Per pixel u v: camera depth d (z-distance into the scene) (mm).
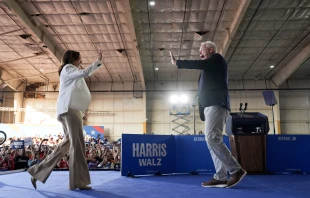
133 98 19094
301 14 10734
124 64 16000
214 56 2537
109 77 18500
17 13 9648
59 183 2699
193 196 1891
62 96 2406
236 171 2348
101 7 10070
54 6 10031
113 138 18656
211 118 2420
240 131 3820
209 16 10727
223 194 1986
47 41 12445
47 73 17484
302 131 18141
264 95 5137
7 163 7070
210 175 3766
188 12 10461
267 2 9953
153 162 3875
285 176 3471
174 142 4109
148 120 18812
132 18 9938
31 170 2316
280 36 12609
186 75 18297
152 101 19047
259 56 14984
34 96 18875
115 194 1993
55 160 2350
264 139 3768
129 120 18844
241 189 2262
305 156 3885
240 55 14812
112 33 12117
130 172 3693
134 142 3801
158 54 14422
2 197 1856
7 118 18672
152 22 11133
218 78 2465
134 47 11898
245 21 11242
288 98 18578
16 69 16688
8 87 18969
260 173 3699
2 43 12969
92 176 3684
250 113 3982
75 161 2287
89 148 9406
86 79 18922
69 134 2336
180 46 13445
